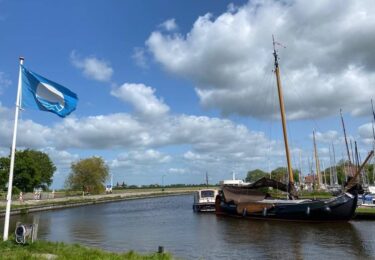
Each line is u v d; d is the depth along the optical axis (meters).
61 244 18.02
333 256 20.88
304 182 100.62
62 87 18.92
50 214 57.34
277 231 31.73
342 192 36.88
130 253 16.42
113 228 37.50
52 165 99.62
